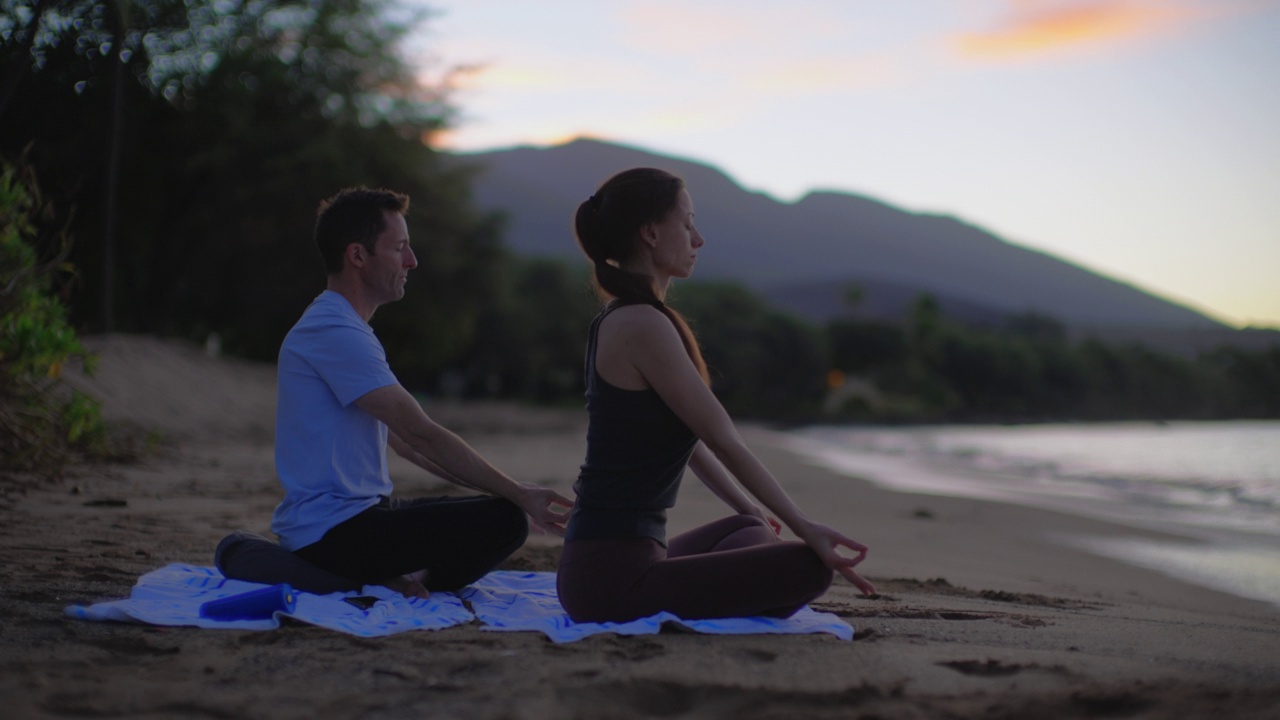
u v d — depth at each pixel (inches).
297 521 115.3
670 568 95.3
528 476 382.6
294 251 784.3
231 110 715.4
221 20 734.5
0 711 67.6
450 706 71.1
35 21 343.6
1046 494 478.3
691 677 77.3
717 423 91.1
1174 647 96.0
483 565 119.1
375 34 794.2
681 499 307.6
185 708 70.1
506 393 2025.1
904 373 3314.5
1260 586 217.6
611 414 94.7
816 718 68.7
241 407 508.4
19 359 248.5
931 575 192.7
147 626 95.2
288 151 752.3
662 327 92.1
